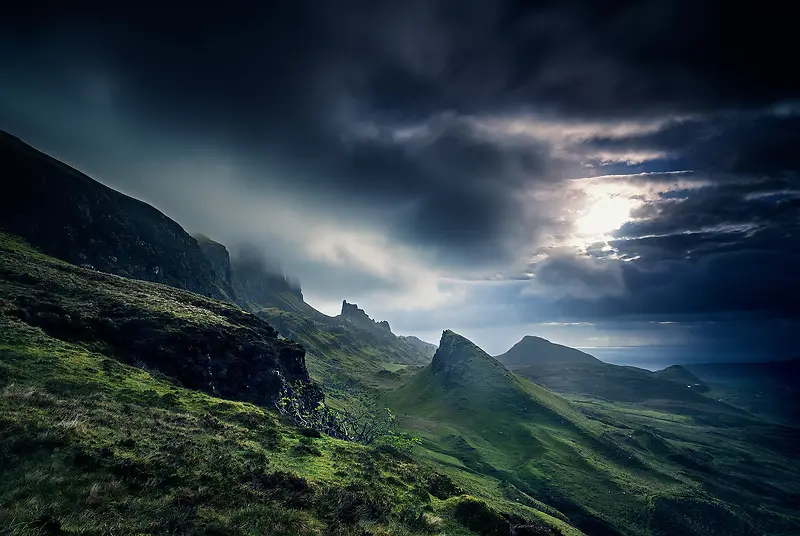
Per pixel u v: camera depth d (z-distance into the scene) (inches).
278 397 2645.2
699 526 5620.1
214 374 2348.7
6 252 3026.6
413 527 897.5
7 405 925.8
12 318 1734.7
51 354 1483.8
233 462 985.5
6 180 5733.3
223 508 771.4
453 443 7342.5
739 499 7234.3
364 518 868.6
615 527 5216.5
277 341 3695.9
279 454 1171.9
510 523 1071.6
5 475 688.4
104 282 3166.8
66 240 5797.2
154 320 2412.6
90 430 932.6
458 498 1099.3
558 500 5644.7
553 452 7244.1
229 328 2913.4
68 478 724.0
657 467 7716.5
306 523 780.0
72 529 586.6
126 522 643.5
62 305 2178.9
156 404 1369.3
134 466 820.6
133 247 7052.2
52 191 6235.2
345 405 7372.1
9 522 561.0
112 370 1574.8
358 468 1196.5
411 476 1242.0
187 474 860.6
